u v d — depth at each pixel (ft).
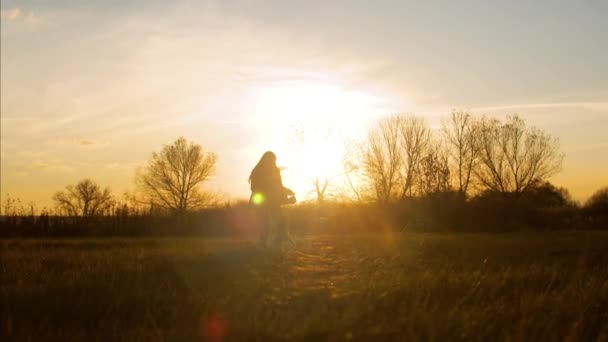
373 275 35.24
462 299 26.22
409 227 136.98
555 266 39.75
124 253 53.11
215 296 27.86
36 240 91.97
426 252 56.44
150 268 38.32
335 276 37.45
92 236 120.67
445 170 158.30
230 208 127.85
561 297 27.73
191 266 40.19
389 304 26.00
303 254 54.80
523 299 27.35
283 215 63.52
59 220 124.06
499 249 60.44
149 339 21.56
